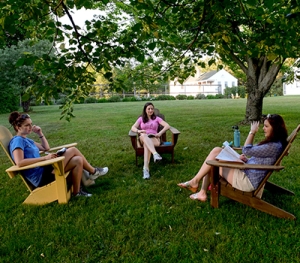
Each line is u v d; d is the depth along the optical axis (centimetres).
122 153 588
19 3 274
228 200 338
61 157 319
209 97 3481
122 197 359
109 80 346
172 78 429
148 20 283
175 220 293
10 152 333
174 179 421
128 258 234
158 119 532
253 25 401
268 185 352
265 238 255
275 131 290
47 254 241
